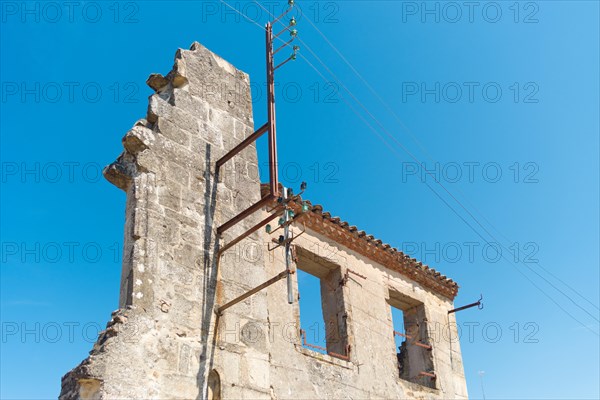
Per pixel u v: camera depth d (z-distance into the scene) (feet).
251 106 37.09
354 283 42.86
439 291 52.31
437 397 45.52
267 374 30.07
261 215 34.42
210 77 34.94
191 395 26.30
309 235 40.96
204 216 30.81
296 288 37.60
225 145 33.88
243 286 31.09
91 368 23.21
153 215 28.30
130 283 26.30
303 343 36.58
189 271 28.78
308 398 34.83
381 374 40.98
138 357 24.93
